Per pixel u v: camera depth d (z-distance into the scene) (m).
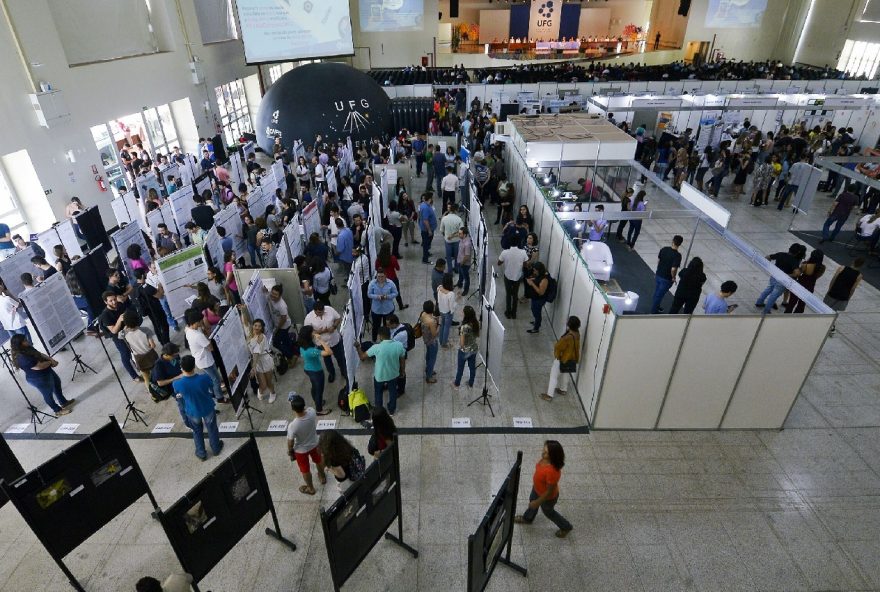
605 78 28.48
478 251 11.02
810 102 16.97
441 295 8.61
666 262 9.60
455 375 8.45
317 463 6.25
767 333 6.46
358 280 8.59
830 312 6.46
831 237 13.27
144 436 7.37
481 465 6.80
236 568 5.59
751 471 6.70
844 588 5.37
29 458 7.07
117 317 8.05
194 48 19.84
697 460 6.85
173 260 9.03
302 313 9.56
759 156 16.94
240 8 22.05
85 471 5.07
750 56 37.59
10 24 11.90
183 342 9.45
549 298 9.16
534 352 9.04
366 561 5.61
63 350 9.37
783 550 5.73
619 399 7.05
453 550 5.73
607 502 6.27
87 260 9.70
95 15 15.34
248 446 4.94
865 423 7.48
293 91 20.11
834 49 31.83
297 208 13.18
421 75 31.19
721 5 36.06
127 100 16.17
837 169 12.70
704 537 5.86
